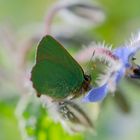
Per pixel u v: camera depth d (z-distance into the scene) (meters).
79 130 0.39
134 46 0.38
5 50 0.44
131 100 0.47
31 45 0.43
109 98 0.42
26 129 0.42
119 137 0.48
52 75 0.37
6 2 0.61
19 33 0.45
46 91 0.37
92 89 0.37
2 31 0.44
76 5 0.42
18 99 0.44
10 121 0.45
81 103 0.39
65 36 0.43
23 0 0.61
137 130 0.48
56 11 0.42
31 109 0.42
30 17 0.60
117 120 0.48
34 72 0.37
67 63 0.37
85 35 0.43
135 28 0.52
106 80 0.38
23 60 0.43
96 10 0.43
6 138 0.48
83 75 0.38
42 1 0.60
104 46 0.38
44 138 0.42
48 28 0.42
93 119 0.41
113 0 0.55
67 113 0.39
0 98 0.44
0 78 0.43
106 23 0.51
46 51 0.37
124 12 0.55
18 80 0.43
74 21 0.43
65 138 0.42
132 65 0.38
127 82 0.43
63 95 0.38
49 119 0.42
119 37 0.51
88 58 0.40
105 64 0.38
